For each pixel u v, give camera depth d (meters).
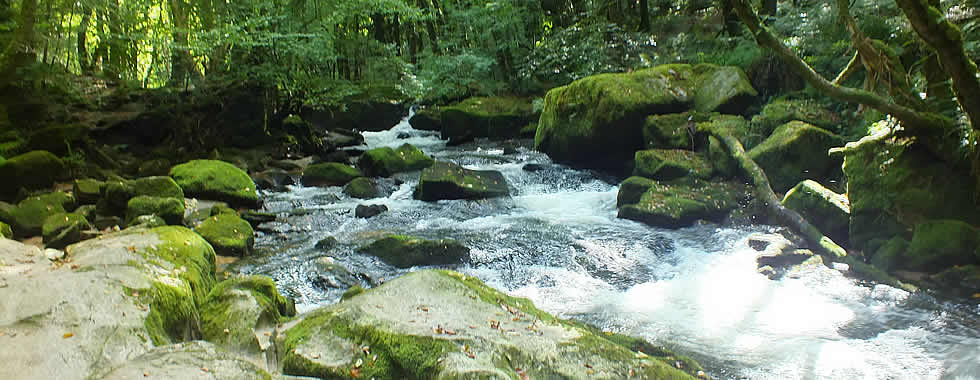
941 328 4.65
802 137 7.92
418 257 6.39
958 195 5.88
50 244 6.49
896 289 5.37
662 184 8.46
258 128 12.52
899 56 7.09
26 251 4.39
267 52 13.42
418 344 3.20
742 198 7.82
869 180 6.30
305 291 5.71
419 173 10.91
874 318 4.89
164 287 3.79
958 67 5.22
